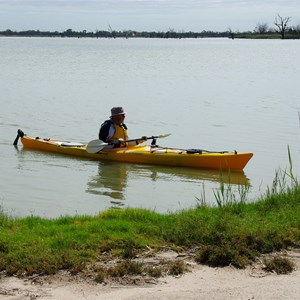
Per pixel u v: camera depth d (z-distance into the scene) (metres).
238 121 21.05
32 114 22.73
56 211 9.80
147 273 5.80
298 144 16.66
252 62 66.50
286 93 31.45
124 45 159.62
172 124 20.47
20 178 12.55
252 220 7.27
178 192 11.45
